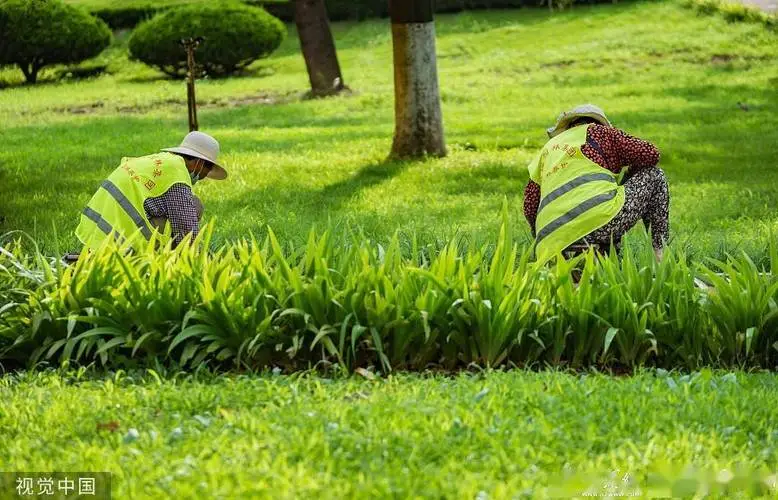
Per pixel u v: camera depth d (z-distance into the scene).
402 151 18.20
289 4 39.88
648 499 5.23
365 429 5.90
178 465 5.46
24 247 11.37
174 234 8.91
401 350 7.77
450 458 5.56
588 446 5.77
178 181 8.93
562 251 8.82
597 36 33.69
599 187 8.80
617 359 7.94
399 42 18.06
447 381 7.08
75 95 30.91
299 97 28.66
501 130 21.38
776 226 12.53
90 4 42.09
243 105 27.67
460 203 14.45
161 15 34.25
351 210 14.06
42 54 34.34
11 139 21.84
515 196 14.92
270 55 36.38
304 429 5.89
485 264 8.28
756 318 7.91
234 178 16.47
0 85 34.69
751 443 5.89
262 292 7.80
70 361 7.75
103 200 8.91
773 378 7.33
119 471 5.42
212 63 33.75
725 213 13.46
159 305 7.79
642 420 6.14
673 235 11.77
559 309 7.88
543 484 5.32
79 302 7.99
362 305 7.84
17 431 6.18
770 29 32.59
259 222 12.99
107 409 6.48
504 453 5.57
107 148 20.28
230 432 5.96
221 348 7.79
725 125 21.33
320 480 5.27
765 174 16.41
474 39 35.28
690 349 7.93
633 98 25.50
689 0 35.69
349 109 25.98
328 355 7.82
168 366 7.79
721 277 8.41
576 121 9.30
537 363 7.88
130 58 35.03
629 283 8.12
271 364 7.81
